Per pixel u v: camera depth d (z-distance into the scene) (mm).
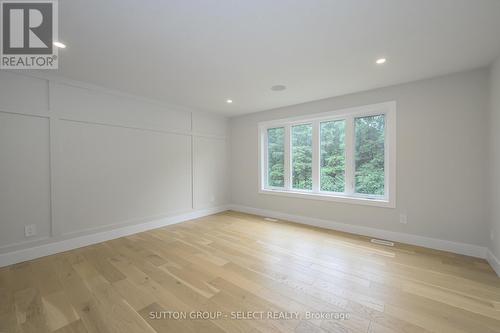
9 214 2490
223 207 5109
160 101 3895
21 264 2469
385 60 2379
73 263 2490
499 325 1530
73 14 1623
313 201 3934
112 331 1493
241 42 2037
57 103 2809
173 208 4109
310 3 1528
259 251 2807
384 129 3271
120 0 1476
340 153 3715
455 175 2719
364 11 1609
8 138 2486
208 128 4758
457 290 1943
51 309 1711
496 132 2293
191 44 2066
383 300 1812
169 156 4062
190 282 2090
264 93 3465
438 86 2795
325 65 2496
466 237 2672
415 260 2529
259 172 4688
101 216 3195
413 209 2992
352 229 3510
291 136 4324
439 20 1706
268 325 1543
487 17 1661
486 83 2525
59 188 2826
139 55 2268
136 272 2277
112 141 3318
